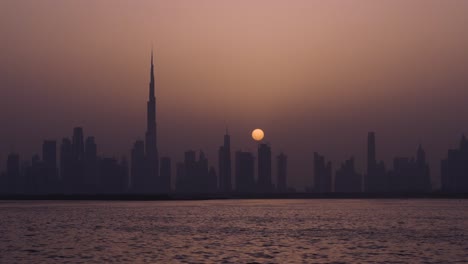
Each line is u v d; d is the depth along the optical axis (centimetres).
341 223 15550
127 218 18012
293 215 19988
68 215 19812
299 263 7975
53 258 8475
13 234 12175
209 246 9944
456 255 8800
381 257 8588
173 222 16075
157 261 8150
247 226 14500
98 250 9369
